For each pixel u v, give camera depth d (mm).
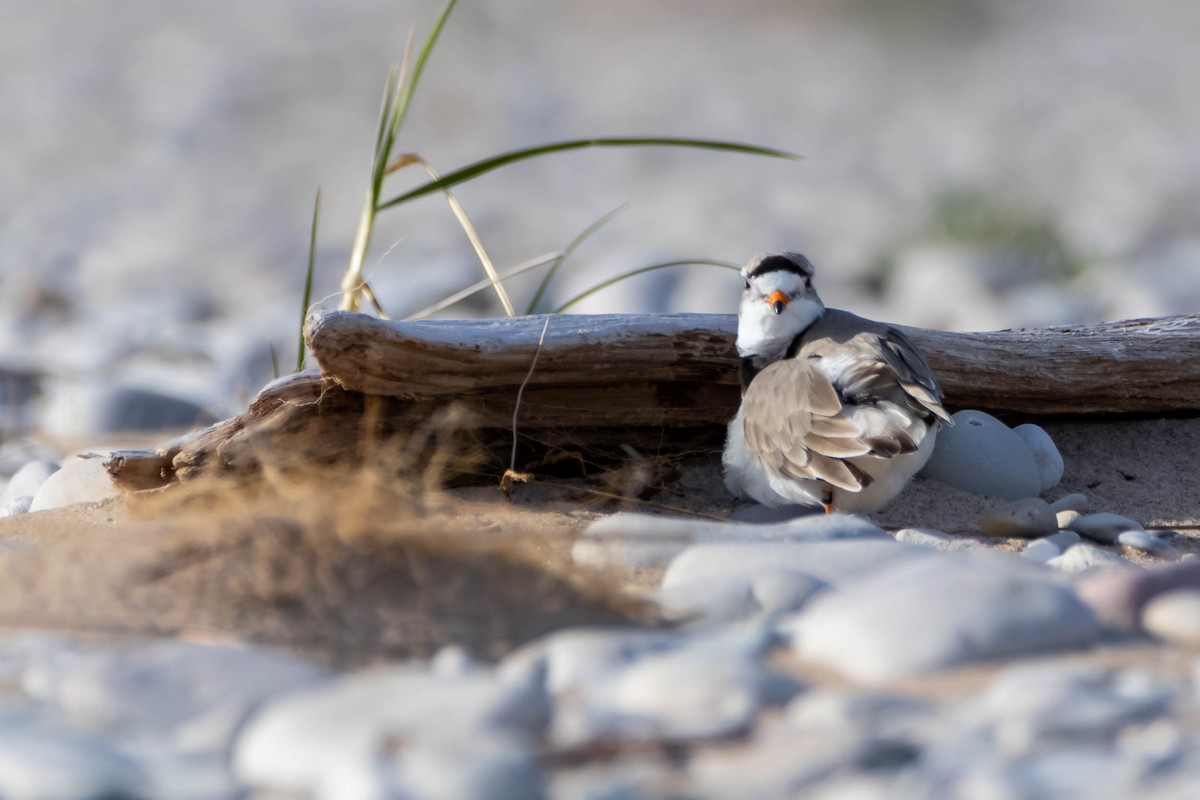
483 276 22797
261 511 7207
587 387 9250
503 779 4543
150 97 35562
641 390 9398
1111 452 9836
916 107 36094
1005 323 20578
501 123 34062
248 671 5574
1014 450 9164
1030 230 25094
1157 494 9219
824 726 5055
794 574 6691
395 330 8445
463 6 39688
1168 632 5988
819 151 32875
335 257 25375
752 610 6543
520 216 28125
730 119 35156
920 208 27969
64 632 6145
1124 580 6203
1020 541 8234
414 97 35125
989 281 22656
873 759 4773
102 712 5348
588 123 34656
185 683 5488
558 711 5289
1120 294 21281
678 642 5930
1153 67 37281
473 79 36250
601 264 22719
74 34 39625
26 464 11812
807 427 8258
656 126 34688
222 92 35125
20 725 5137
